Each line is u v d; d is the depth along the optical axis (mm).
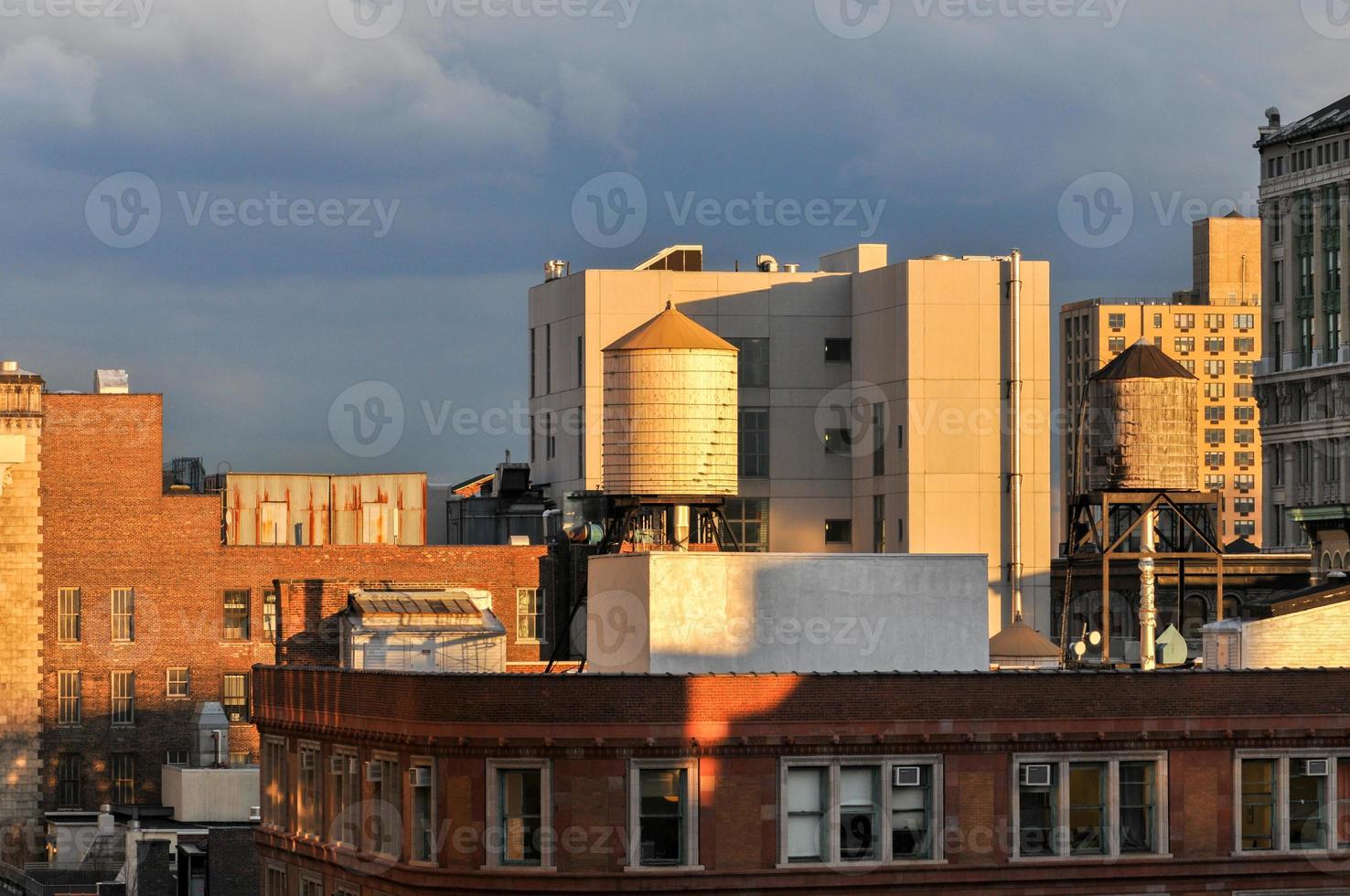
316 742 105438
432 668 155000
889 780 90000
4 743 172875
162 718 174250
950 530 187250
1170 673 92812
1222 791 93188
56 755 173625
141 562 175000
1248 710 93375
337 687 101062
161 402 175500
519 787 88875
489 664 155750
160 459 175500
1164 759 92500
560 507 194750
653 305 193000
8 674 173375
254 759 173875
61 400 174125
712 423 161750
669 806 88562
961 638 99688
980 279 188250
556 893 87875
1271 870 93062
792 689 89312
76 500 174750
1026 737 91062
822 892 88875
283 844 109812
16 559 173875
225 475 187250
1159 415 177625
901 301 188375
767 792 88938
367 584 174000
